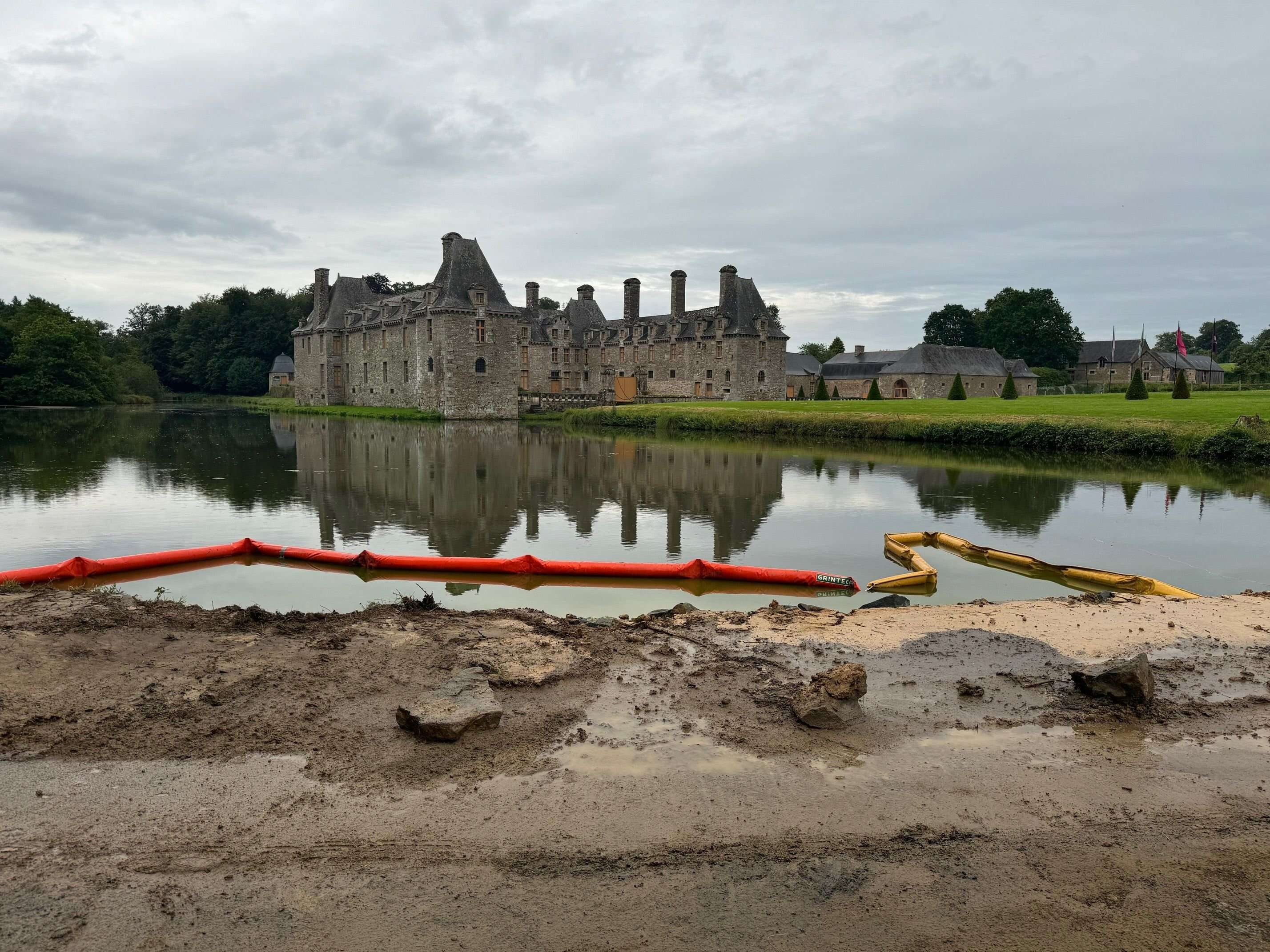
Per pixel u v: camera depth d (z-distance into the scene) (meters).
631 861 5.08
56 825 5.33
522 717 6.99
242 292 118.69
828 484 24.62
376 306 81.88
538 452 35.09
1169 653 8.81
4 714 6.82
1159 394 68.94
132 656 8.22
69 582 12.72
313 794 5.74
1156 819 5.65
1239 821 5.62
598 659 8.42
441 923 4.51
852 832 5.43
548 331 90.50
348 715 6.98
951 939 4.46
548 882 4.87
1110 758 6.48
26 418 58.03
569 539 16.39
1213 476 26.38
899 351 107.38
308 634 9.10
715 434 47.12
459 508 20.09
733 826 5.47
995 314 110.06
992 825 5.54
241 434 44.59
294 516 18.59
